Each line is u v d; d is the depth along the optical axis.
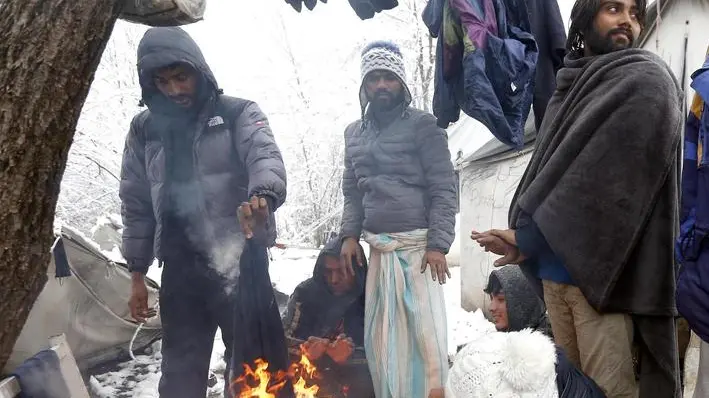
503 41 2.01
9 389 1.56
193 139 2.36
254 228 2.15
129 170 2.55
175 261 2.43
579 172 1.68
